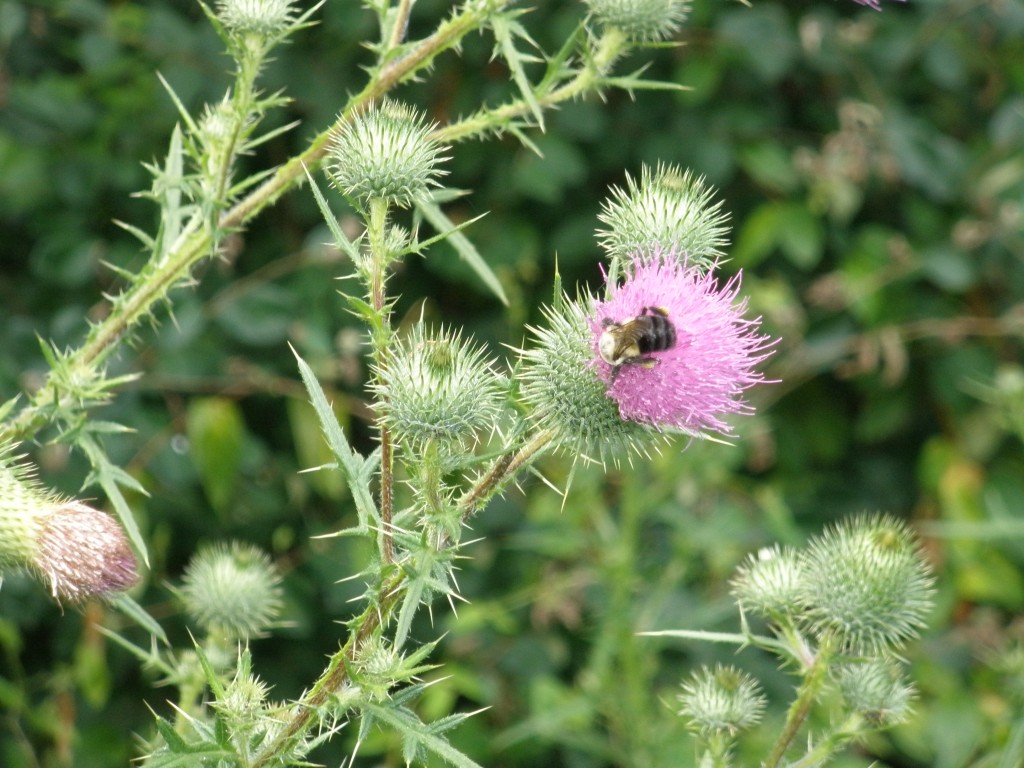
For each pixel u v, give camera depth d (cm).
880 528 53
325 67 78
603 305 50
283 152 80
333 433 47
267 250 79
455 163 79
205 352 72
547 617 75
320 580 74
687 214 52
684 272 51
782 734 50
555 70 55
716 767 53
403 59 55
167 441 72
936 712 73
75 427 52
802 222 80
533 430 50
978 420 80
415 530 49
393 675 46
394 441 49
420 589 46
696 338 50
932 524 74
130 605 50
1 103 76
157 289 55
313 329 73
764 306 78
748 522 74
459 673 72
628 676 68
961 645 76
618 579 69
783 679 73
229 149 54
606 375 49
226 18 55
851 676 51
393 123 51
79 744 72
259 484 75
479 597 76
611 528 70
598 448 50
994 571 75
